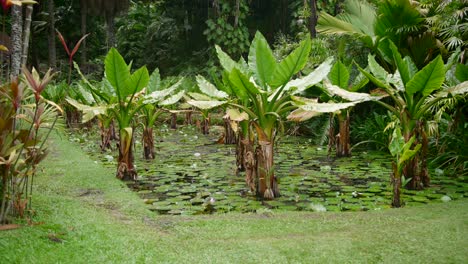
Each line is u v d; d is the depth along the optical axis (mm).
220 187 4207
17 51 5312
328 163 5551
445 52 6516
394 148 3412
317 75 3961
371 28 7465
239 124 4863
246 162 3902
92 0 16375
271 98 4113
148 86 5973
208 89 4867
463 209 3107
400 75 4172
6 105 2699
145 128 5914
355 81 6457
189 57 16891
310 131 8578
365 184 4328
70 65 2812
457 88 3973
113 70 4238
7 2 2398
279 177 4668
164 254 2246
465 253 2209
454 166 4906
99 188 3928
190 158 5965
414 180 4070
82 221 2734
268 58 3594
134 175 4559
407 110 4156
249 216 3041
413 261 2133
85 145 7305
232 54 15406
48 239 2367
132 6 20609
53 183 4047
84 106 4539
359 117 7441
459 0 5750
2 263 2027
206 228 2730
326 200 3684
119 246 2336
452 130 5121
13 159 2477
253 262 2148
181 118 11695
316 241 2422
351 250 2281
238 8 14789
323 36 9797
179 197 3801
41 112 2771
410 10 6492
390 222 2809
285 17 16312
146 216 3035
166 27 17328
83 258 2162
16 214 2715
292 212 3168
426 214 2994
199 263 2135
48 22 17953
